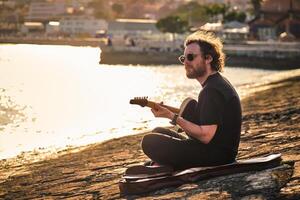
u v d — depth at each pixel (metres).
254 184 5.83
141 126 17.97
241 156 8.59
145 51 94.19
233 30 101.56
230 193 5.66
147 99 6.00
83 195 7.36
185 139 6.22
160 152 6.20
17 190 8.49
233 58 80.44
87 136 16.31
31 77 56.03
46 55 122.56
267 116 15.31
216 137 5.96
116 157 10.56
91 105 27.78
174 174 6.20
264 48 77.62
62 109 25.97
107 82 48.66
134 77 57.16
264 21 96.06
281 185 5.73
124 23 162.38
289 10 92.44
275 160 6.50
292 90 26.83
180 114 6.10
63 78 54.75
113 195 6.97
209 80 5.93
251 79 46.72
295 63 75.12
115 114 22.69
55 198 7.50
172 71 71.44
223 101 5.82
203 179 6.14
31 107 27.28
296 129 11.13
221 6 127.69
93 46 195.38
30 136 17.08
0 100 31.36
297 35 92.06
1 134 17.64
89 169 9.50
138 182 6.23
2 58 104.06
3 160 12.45
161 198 5.84
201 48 5.90
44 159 12.05
